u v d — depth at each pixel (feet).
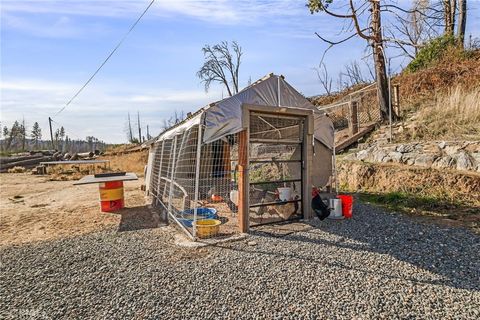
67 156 89.61
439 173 21.93
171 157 25.62
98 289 10.85
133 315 9.00
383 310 8.77
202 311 9.06
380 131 33.94
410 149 26.45
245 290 10.27
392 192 23.04
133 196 34.53
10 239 17.81
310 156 20.03
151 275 11.84
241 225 17.34
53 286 11.26
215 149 26.76
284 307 9.12
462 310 8.60
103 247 15.71
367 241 14.89
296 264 12.35
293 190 20.62
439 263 11.90
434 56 42.47
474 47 42.70
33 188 42.52
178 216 20.49
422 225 16.78
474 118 26.76
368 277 10.94
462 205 18.78
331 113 47.44
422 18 49.34
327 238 15.60
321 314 8.69
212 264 12.69
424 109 33.01
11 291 10.96
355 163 29.17
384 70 36.11
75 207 27.68
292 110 18.93
